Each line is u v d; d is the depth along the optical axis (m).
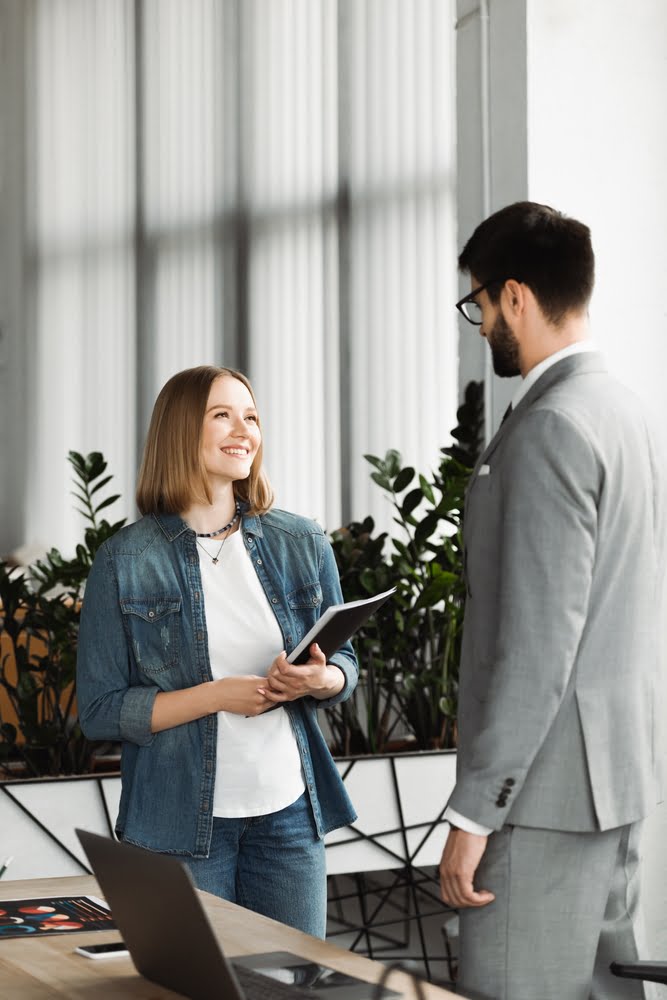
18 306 8.30
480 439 3.71
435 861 3.35
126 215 7.37
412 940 4.33
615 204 3.33
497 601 1.83
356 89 5.54
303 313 5.91
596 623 1.76
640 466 1.82
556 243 1.88
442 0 5.06
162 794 2.27
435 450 5.05
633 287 3.31
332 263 5.71
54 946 1.57
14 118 8.33
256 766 2.27
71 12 7.82
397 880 4.39
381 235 5.38
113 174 7.48
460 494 3.43
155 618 2.32
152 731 2.27
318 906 2.31
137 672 2.34
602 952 1.83
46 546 7.49
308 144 5.91
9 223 8.40
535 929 1.75
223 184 6.57
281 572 2.43
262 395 6.15
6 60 8.39
